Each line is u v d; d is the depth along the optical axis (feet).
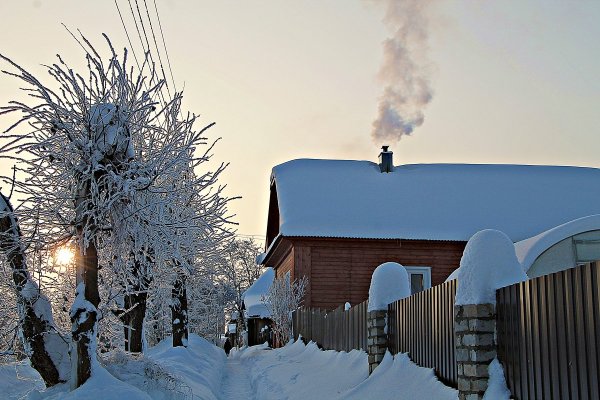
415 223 93.40
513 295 24.39
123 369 34.47
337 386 44.42
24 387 41.22
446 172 108.06
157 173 33.83
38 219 32.78
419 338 36.06
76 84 32.71
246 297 157.89
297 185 100.42
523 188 104.12
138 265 41.01
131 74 34.71
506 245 26.91
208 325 128.57
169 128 37.19
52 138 32.04
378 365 42.09
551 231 53.67
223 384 63.46
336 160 111.75
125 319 45.68
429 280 90.38
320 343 70.33
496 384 25.14
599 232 53.26
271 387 52.70
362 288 89.76
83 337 30.07
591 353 18.74
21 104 31.27
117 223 33.37
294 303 90.17
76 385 29.58
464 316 26.96
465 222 94.73
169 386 34.53
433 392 31.17
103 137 32.58
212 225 39.52
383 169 107.76
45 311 32.37
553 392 21.06
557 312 20.86
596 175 109.40
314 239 90.07
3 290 35.68
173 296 63.52
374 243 90.74
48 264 36.17
